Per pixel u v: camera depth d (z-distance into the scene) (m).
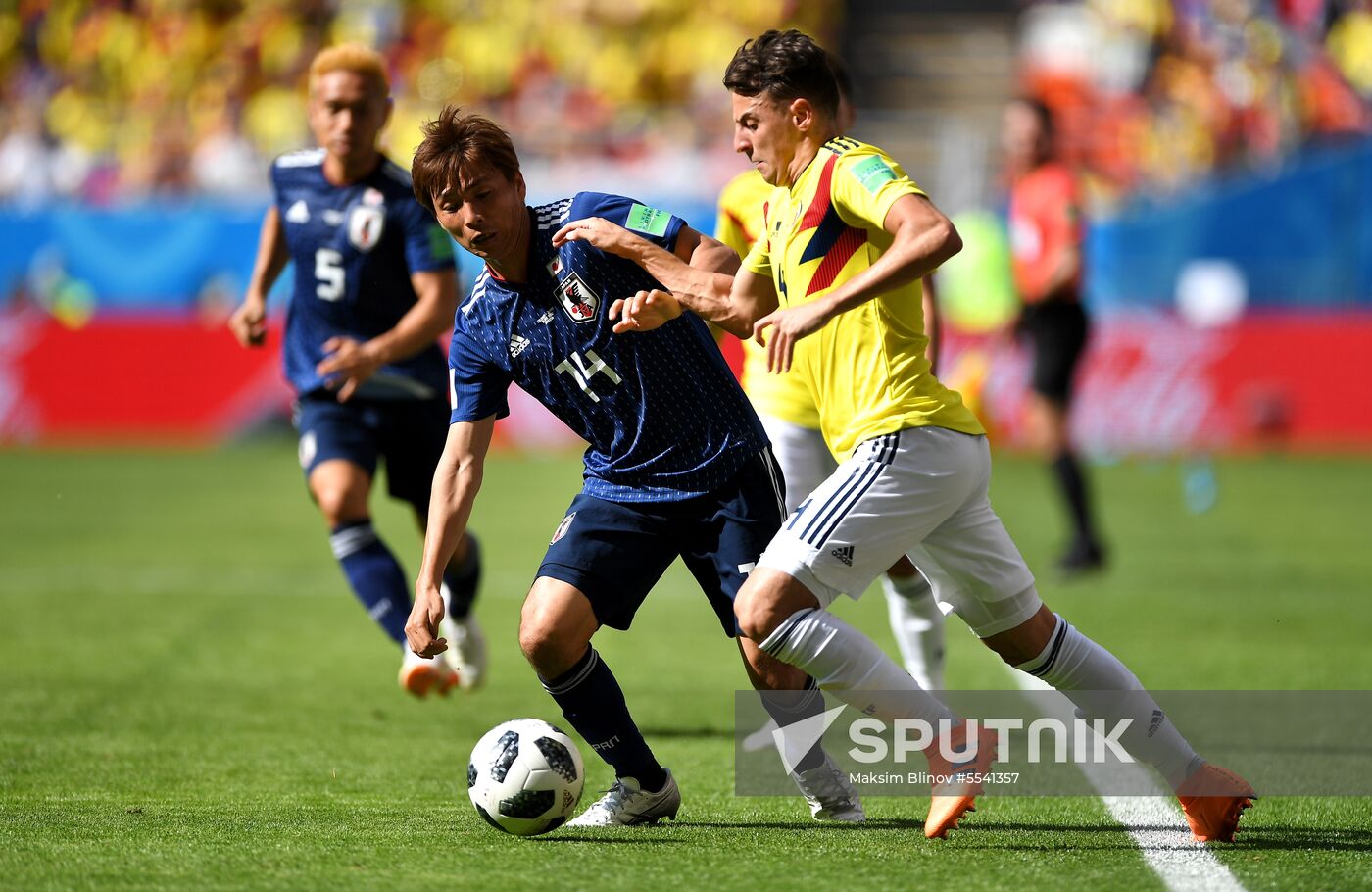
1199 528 45.09
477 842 13.78
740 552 14.26
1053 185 34.62
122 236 68.31
